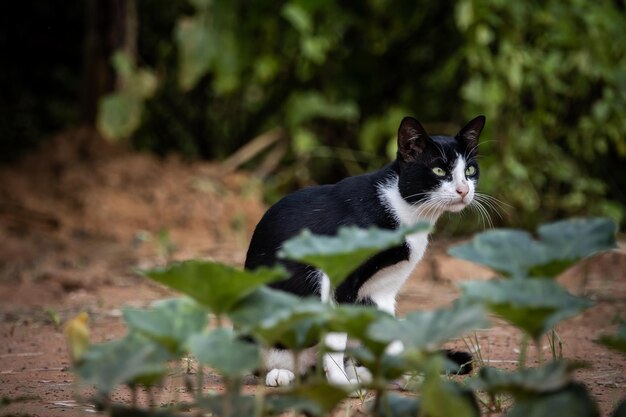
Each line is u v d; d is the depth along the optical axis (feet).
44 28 47.70
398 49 41.42
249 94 43.14
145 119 43.68
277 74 42.27
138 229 35.83
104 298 27.27
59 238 34.50
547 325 9.38
